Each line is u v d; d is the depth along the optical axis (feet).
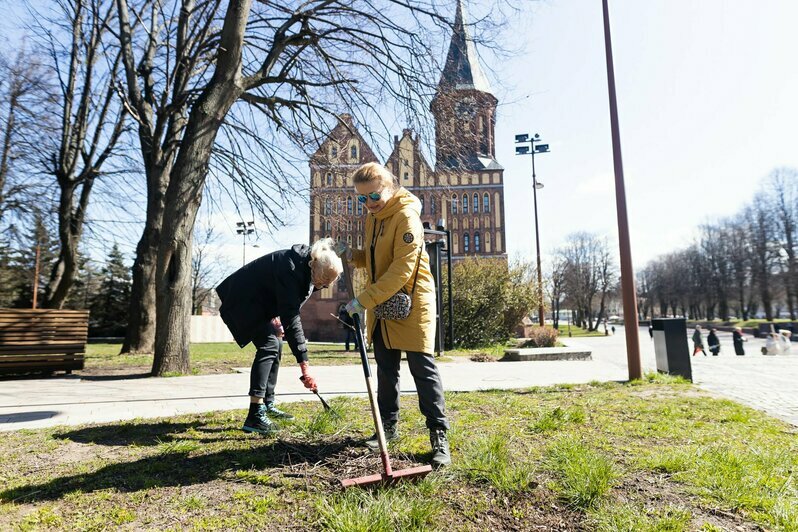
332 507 7.48
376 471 9.18
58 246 60.95
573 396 17.67
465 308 57.72
